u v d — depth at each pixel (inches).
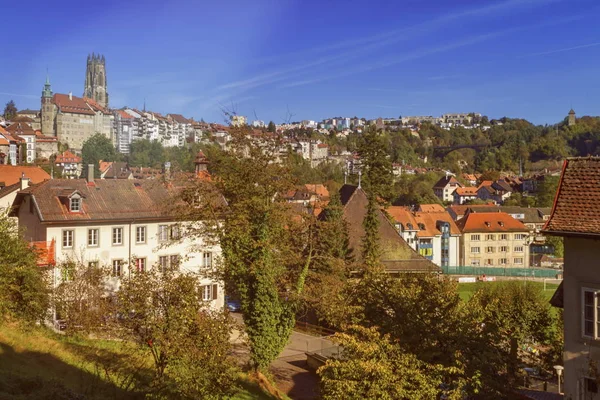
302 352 1702.8
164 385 835.4
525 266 4867.1
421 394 828.0
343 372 870.4
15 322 1242.6
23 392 722.8
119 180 2177.7
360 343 872.3
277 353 1368.1
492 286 1979.6
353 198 2477.9
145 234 2106.3
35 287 1318.9
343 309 1219.9
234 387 936.3
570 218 835.4
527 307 1600.6
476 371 851.4
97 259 2009.1
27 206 2023.9
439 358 887.1
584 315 821.9
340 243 1984.5
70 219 1953.7
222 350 852.6
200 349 831.1
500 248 4827.8
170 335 828.0
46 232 1927.9
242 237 1375.5
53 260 1760.6
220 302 2140.7
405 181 7849.4
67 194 1968.5
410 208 5989.2
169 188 2203.5
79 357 1037.2
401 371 840.3
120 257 2053.4
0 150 6318.9
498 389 899.4
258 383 1268.5
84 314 1368.1
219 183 1550.2
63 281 1589.6
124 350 1068.5
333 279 1446.9
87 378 901.2
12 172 3344.0
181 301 860.6
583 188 861.2
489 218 4884.4
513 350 1253.1
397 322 938.7
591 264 814.5
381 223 2412.6
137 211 2085.4
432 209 5802.2
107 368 959.0
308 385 1402.6
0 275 1234.6
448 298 1029.8
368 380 848.9
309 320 2064.5
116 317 972.6
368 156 2979.8
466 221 4845.0
